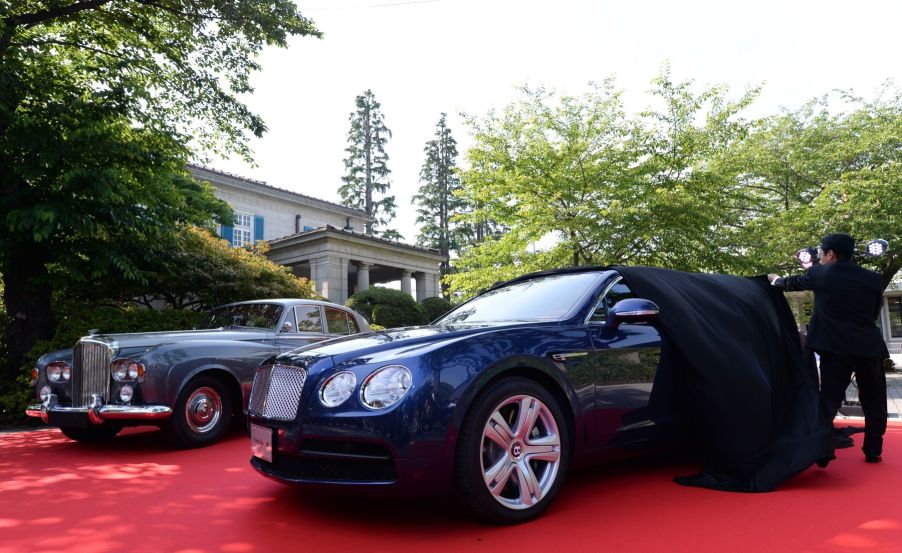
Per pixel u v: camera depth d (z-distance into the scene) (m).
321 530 2.92
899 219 12.65
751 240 12.90
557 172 10.93
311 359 3.15
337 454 2.86
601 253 10.86
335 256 19.97
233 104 10.89
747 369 3.66
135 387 5.21
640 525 2.85
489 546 2.62
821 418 3.76
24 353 8.65
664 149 11.15
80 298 10.18
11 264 8.77
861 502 3.17
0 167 8.25
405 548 2.63
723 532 2.72
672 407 3.75
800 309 10.97
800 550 2.48
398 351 3.01
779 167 15.85
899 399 8.63
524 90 11.67
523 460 2.99
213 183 22.78
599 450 3.36
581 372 3.33
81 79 10.55
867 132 15.13
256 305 7.09
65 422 5.46
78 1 9.72
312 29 10.95
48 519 3.27
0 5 8.21
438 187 44.38
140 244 9.47
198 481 4.13
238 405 5.93
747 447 3.51
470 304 4.61
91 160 8.30
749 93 10.93
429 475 2.73
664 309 3.75
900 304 32.59
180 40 10.81
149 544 2.81
